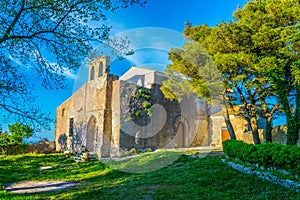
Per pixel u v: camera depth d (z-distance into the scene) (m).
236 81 11.76
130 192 6.42
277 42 9.57
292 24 10.30
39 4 5.20
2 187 8.06
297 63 9.46
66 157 16.02
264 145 7.56
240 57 9.92
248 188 6.06
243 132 19.28
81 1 5.53
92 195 6.54
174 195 5.82
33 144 20.70
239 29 10.18
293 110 11.97
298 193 5.34
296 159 6.11
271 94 11.73
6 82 5.26
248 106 12.55
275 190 5.74
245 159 8.14
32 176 10.38
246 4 11.74
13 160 15.01
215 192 5.89
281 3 9.87
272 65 9.50
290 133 10.10
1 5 4.97
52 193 7.12
